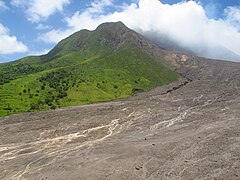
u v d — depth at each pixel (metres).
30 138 104.62
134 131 101.56
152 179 64.88
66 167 74.38
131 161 73.50
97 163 74.38
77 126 112.75
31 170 75.94
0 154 91.25
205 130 90.75
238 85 172.25
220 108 115.56
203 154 73.56
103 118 119.94
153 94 183.88
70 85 193.75
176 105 134.00
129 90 198.00
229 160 68.69
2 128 118.38
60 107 159.62
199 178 62.94
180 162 71.00
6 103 158.50
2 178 73.88
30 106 157.50
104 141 93.06
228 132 85.38
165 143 82.81
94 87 193.62
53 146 94.62
